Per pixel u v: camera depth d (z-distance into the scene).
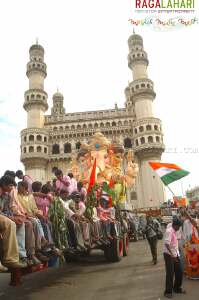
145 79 69.44
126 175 20.66
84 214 10.55
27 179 9.19
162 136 65.31
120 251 15.03
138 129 65.00
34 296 7.88
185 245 9.94
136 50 73.88
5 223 5.48
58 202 8.16
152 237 12.97
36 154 63.59
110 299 7.39
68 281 9.72
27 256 6.27
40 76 73.69
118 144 22.52
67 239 8.59
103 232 12.26
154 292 7.95
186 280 9.39
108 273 10.92
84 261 14.28
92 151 22.09
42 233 6.89
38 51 75.12
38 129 66.19
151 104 68.19
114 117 69.50
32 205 7.35
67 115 72.50
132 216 26.33
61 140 68.44
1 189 6.35
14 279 6.30
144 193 60.41
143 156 62.91
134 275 10.39
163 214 42.72
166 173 9.89
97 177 20.22
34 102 68.81
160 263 12.90
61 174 11.09
